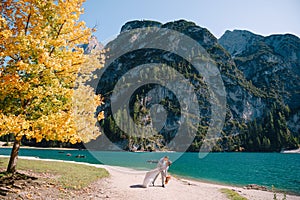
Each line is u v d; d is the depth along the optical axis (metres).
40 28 8.28
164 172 13.76
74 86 9.26
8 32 7.29
